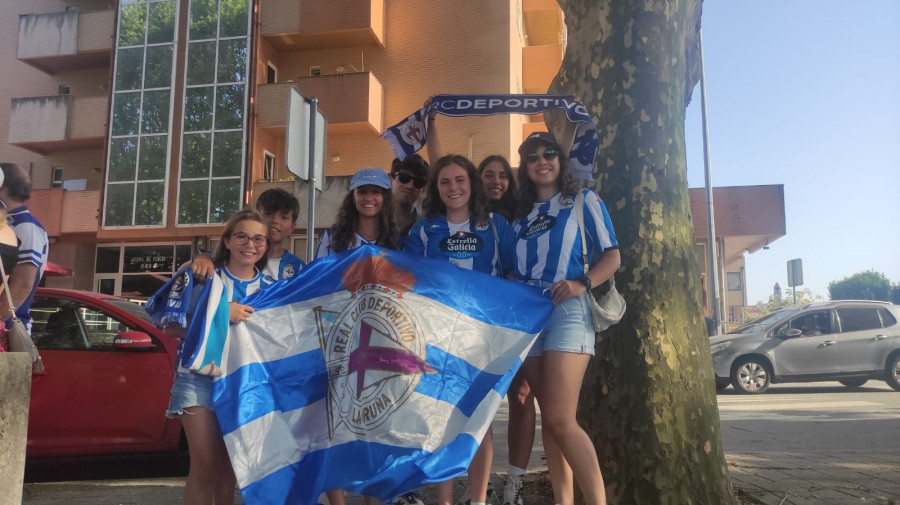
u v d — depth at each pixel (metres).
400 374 3.46
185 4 20.66
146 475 5.74
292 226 4.28
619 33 4.07
